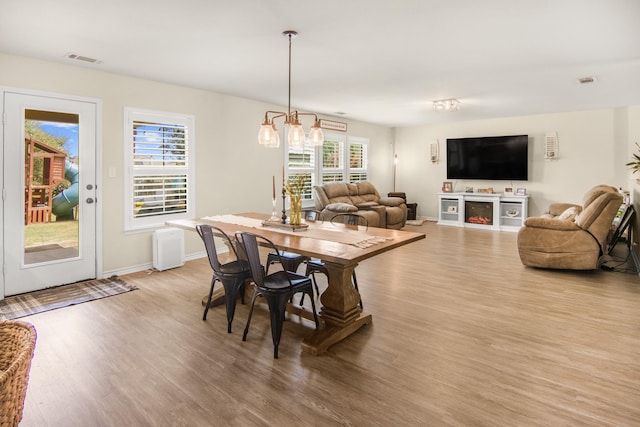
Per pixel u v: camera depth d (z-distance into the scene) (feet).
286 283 8.84
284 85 16.17
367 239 9.58
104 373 7.62
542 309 11.08
